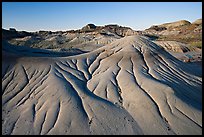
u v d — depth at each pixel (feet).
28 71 71.61
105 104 54.85
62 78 67.87
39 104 56.80
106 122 49.42
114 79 67.05
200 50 188.34
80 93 59.77
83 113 52.13
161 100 54.75
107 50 86.89
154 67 74.95
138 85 62.39
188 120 49.62
